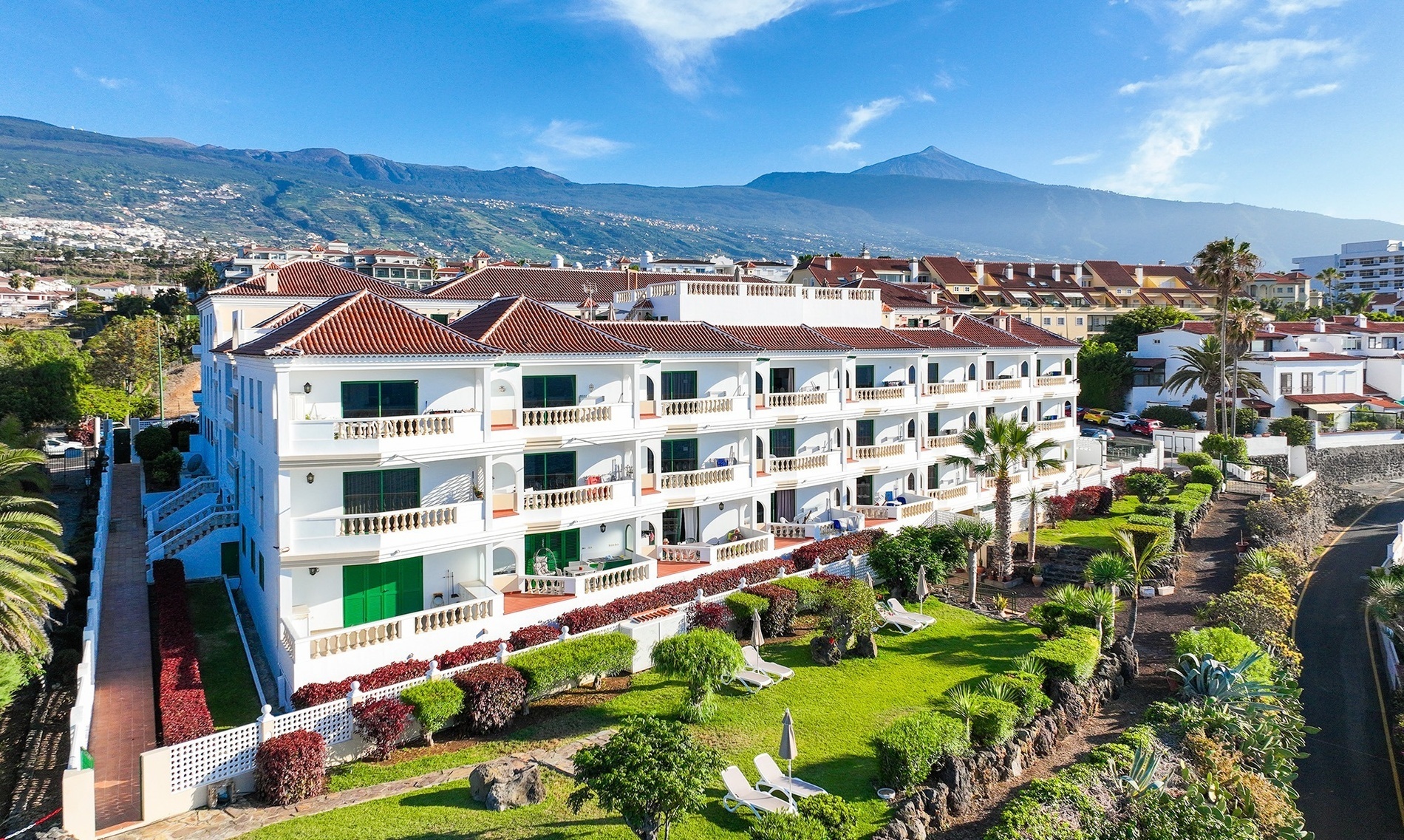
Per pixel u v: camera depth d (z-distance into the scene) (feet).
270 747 67.31
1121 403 293.64
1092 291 427.33
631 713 82.94
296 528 86.94
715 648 80.33
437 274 469.16
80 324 417.69
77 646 98.68
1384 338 312.71
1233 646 92.63
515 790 65.87
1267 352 272.92
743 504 134.21
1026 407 185.78
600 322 128.06
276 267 170.50
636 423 114.83
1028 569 134.41
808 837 56.24
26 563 86.63
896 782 68.33
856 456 147.02
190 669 85.20
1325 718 98.78
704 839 62.13
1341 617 129.18
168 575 115.34
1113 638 102.78
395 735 73.41
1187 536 157.89
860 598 98.53
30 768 74.74
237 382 119.75
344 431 88.48
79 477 187.52
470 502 97.76
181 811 65.36
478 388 103.30
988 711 75.77
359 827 62.54
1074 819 64.90
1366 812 80.74
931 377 170.81
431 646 87.97
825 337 150.51
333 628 92.32
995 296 400.26
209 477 146.82
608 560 113.60
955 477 170.09
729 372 134.21
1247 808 71.72
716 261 457.68
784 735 67.21
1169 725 83.71
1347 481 236.02
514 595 102.63
